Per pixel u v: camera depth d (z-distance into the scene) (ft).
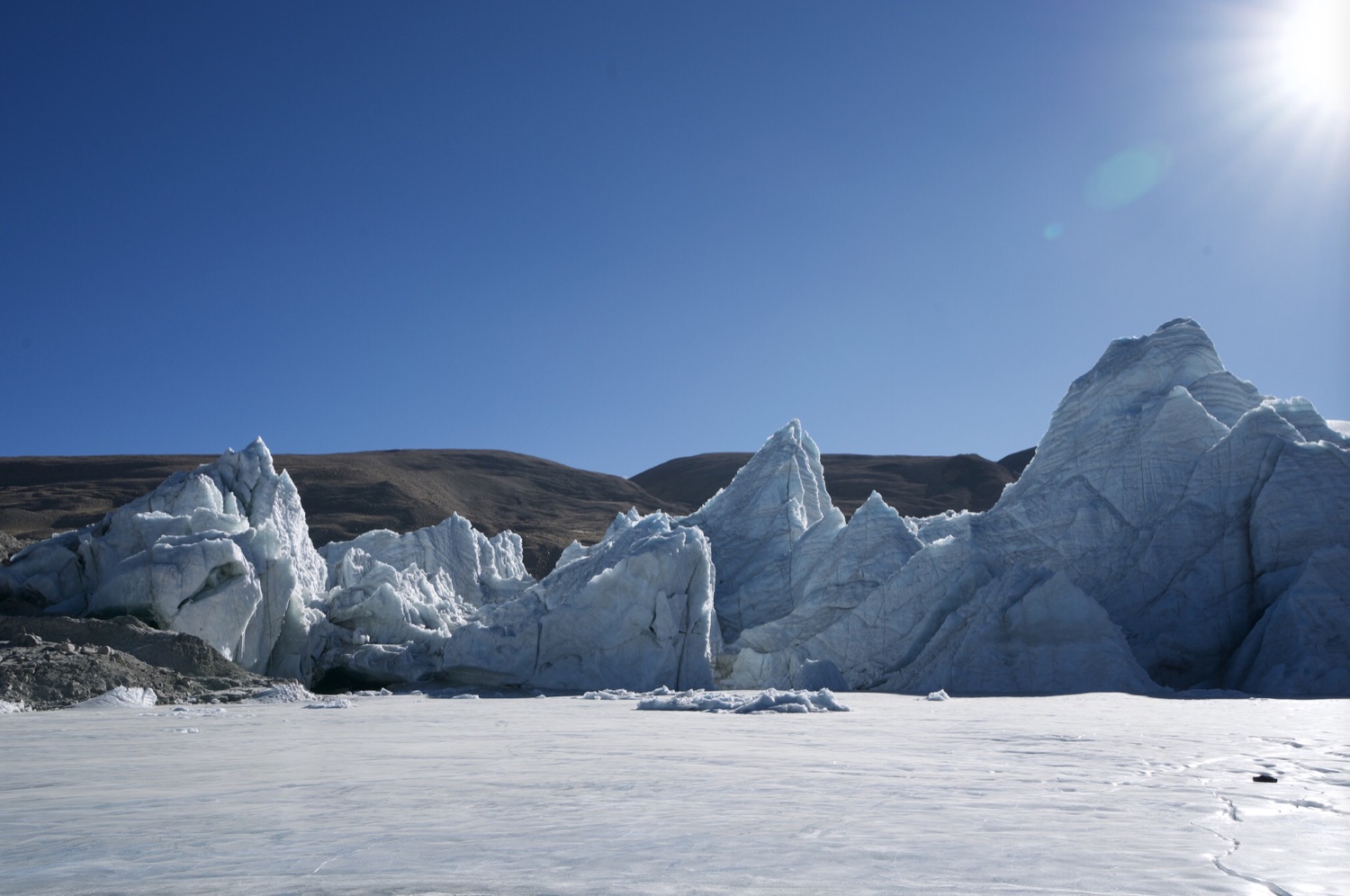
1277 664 95.61
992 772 29.91
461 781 28.37
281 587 113.60
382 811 22.76
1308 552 106.01
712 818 21.62
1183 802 23.52
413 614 127.13
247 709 75.46
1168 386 128.77
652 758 34.73
